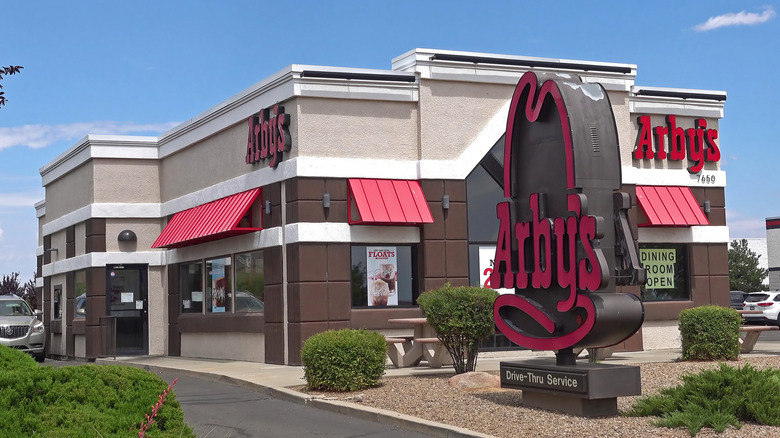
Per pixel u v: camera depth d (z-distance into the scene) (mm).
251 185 21734
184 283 26047
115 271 27312
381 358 14938
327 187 19891
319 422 12359
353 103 20375
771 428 10133
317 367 14602
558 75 12414
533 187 12602
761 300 38688
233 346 22688
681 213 22797
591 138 11773
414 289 20594
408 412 12266
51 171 32469
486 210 21328
